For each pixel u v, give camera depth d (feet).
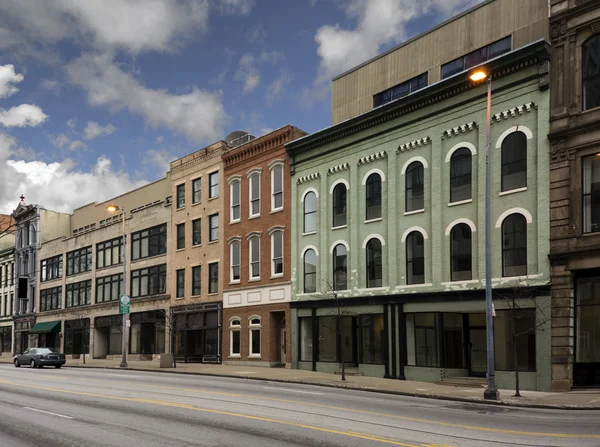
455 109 86.69
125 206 177.99
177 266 145.38
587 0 73.82
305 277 110.52
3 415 51.34
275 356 116.57
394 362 90.43
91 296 181.27
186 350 139.44
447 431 40.70
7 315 228.43
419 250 90.43
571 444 36.24
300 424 43.47
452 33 95.91
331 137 106.52
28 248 216.33
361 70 110.63
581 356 71.82
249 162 126.11
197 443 36.99
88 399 61.98
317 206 108.68
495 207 80.28
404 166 93.50
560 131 74.02
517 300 75.77
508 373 76.13
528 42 85.71
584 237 71.26
